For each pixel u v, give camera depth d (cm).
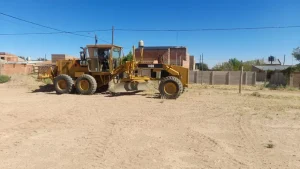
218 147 612
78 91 1535
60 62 1688
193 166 503
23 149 582
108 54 1560
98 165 498
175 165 505
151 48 4428
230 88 2395
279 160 539
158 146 612
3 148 587
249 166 506
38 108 1067
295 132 753
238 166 505
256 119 915
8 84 2112
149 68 1482
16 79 2298
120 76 1580
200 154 566
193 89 2077
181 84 1366
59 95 1504
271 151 592
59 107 1095
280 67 5191
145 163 511
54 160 520
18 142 629
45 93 1606
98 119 879
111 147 599
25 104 1166
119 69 1548
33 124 805
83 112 994
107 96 1459
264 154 572
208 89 2177
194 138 680
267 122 872
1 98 1363
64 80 1570
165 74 1473
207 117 936
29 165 495
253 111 1064
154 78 1473
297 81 2753
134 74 1509
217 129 773
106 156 544
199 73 3244
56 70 1722
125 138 669
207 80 3219
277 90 2277
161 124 822
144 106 1141
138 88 1549
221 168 496
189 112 1023
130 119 884
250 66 5762
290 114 1012
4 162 508
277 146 627
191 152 578
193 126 804
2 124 800
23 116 913
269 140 672
